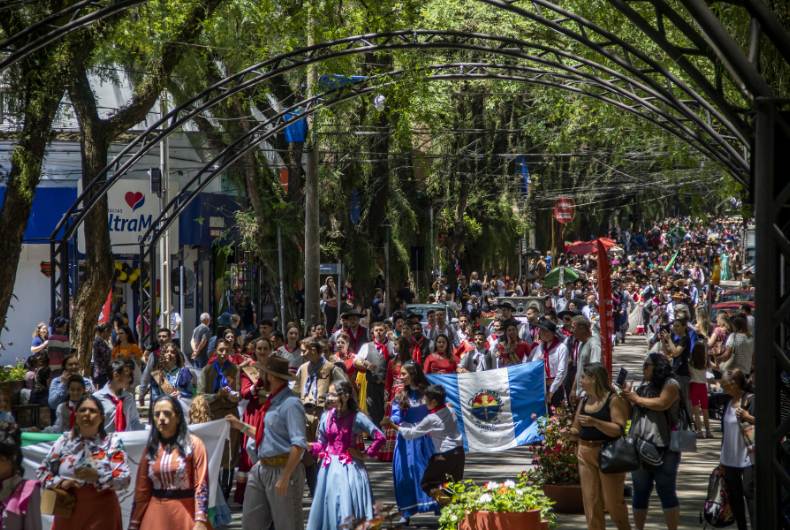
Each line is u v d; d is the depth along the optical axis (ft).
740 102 63.67
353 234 116.67
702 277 182.39
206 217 112.68
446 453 35.81
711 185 92.48
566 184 176.35
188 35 65.98
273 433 31.30
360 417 32.07
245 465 41.60
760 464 18.99
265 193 105.50
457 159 138.72
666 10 26.20
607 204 274.98
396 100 62.18
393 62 81.05
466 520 29.48
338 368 42.86
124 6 41.47
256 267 132.46
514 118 138.21
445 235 170.81
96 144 68.90
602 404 31.48
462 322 71.41
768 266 19.08
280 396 31.55
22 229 59.98
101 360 59.72
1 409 35.99
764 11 19.13
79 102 68.59
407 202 137.49
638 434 32.27
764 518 18.93
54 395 44.73
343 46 61.36
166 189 86.53
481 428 49.44
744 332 56.54
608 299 41.70
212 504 35.09
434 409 35.94
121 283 108.68
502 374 49.83
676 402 32.78
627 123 83.97
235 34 63.77
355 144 108.68
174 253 105.09
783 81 32.37
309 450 37.11
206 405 38.27
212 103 61.98
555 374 56.08
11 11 57.57
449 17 70.64
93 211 68.03
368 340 64.49
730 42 19.21
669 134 82.89
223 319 80.64
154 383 47.42
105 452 26.91
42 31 58.39
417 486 37.29
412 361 37.65
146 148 64.95
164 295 86.79
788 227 21.36
